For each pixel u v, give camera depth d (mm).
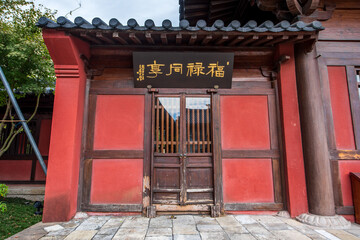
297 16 4023
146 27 3453
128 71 4477
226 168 4188
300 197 3930
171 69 4180
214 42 4125
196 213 4055
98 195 4051
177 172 4191
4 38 4660
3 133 6852
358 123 4137
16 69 4727
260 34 3600
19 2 5301
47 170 3768
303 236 3070
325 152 3873
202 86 4395
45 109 7012
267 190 4148
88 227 3395
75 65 3943
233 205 4055
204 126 4375
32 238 2973
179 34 3566
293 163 4027
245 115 4371
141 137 4242
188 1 4734
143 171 4109
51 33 3561
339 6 4430
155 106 4375
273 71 4457
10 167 6754
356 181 3814
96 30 3484
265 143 4289
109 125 4273
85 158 4141
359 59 4348
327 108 4148
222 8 4977
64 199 3707
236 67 4531
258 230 3277
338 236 3082
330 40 4359
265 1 4117
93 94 4352
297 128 4137
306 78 4086
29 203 5438
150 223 3570
